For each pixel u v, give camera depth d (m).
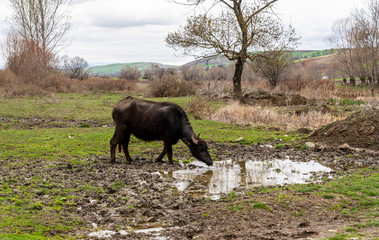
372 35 39.47
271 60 29.09
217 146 14.14
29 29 42.03
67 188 8.26
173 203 7.54
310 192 7.81
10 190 7.71
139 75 75.06
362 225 5.80
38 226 5.87
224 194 8.24
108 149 12.85
